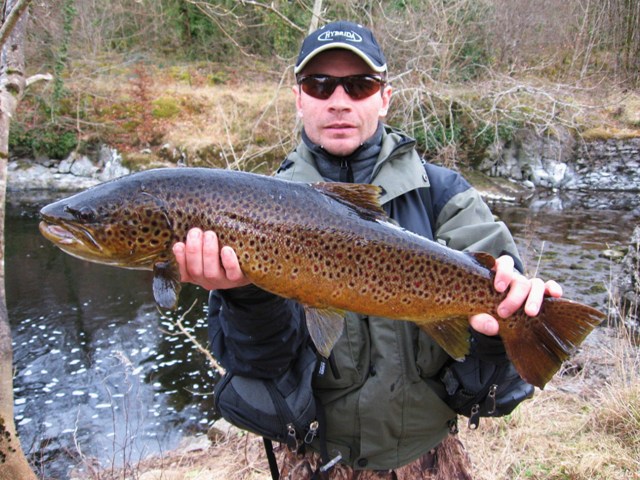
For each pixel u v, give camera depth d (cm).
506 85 533
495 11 589
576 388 190
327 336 69
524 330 70
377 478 77
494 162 693
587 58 658
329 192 71
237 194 67
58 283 389
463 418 167
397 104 425
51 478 194
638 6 704
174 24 888
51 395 256
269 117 565
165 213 67
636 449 144
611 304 310
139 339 312
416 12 502
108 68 738
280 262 67
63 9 619
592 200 639
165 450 209
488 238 76
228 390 74
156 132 684
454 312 72
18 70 108
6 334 109
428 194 80
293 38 674
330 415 75
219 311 77
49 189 659
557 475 136
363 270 70
